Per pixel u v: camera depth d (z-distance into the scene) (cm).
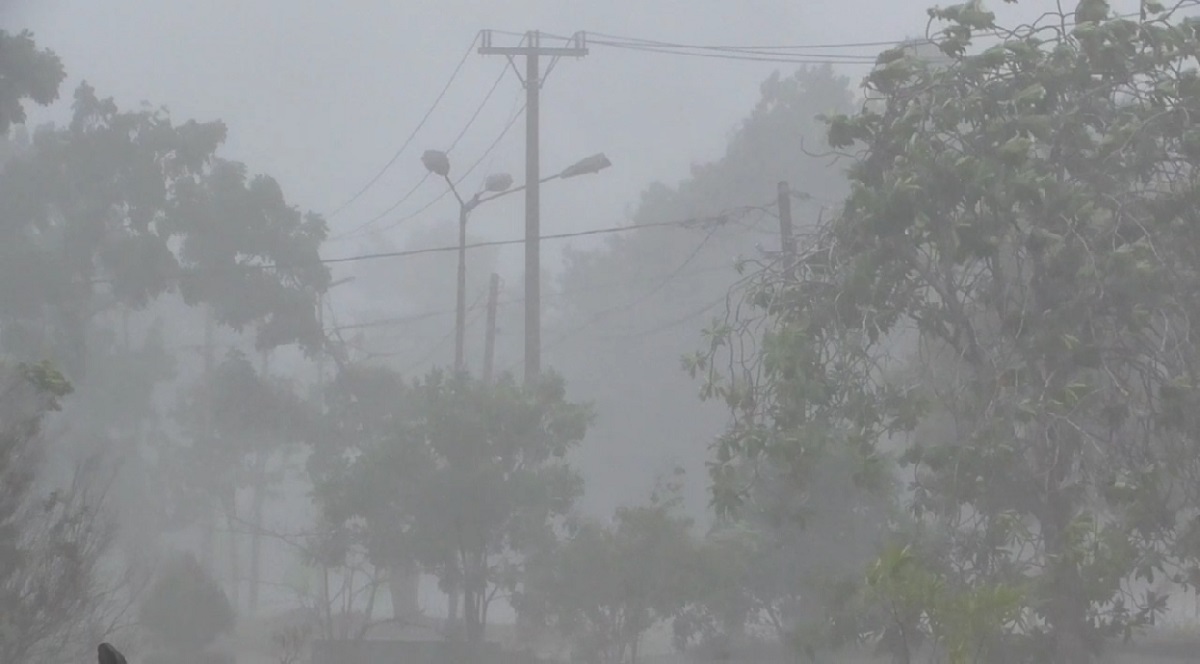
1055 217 3028
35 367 3219
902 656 2989
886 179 3112
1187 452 3044
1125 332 3181
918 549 3005
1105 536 2873
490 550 4575
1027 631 2906
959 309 3184
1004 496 3062
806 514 3472
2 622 2972
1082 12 3147
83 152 5884
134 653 4316
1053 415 2883
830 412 3319
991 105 3098
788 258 3697
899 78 3188
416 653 4647
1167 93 3069
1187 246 3139
